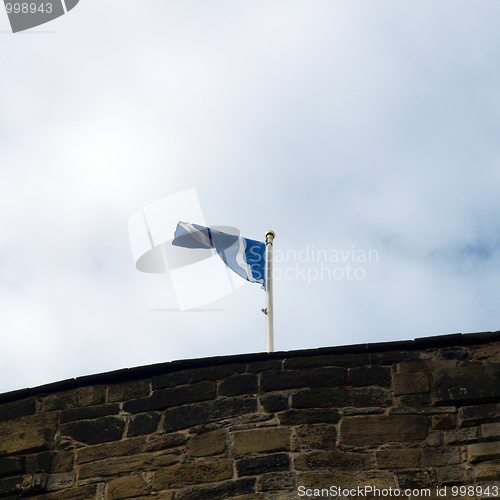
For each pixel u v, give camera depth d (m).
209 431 10.41
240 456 10.08
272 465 9.92
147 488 10.05
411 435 10.02
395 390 10.44
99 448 10.59
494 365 10.46
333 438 10.09
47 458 10.62
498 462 9.63
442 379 10.44
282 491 9.70
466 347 10.78
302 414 10.34
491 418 10.01
